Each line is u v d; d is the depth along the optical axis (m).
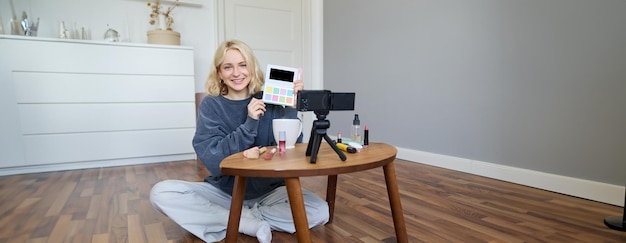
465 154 2.25
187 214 1.20
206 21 3.18
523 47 1.88
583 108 1.66
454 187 1.89
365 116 3.08
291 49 3.68
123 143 2.59
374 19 2.90
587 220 1.38
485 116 2.10
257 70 1.23
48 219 1.46
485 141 2.12
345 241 1.22
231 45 1.19
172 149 2.75
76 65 2.41
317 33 3.71
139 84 2.59
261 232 1.15
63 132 2.42
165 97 2.68
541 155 1.84
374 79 2.95
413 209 1.54
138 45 2.55
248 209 1.29
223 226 1.24
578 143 1.68
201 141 1.13
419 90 2.53
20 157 2.32
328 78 3.57
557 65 1.74
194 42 3.14
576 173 1.70
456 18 2.23
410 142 2.65
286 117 1.27
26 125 2.32
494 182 1.99
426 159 2.51
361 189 1.90
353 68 3.20
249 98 1.23
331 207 1.41
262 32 3.51
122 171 2.42
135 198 1.76
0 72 2.23
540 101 1.82
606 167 1.59
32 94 2.31
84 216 1.49
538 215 1.45
